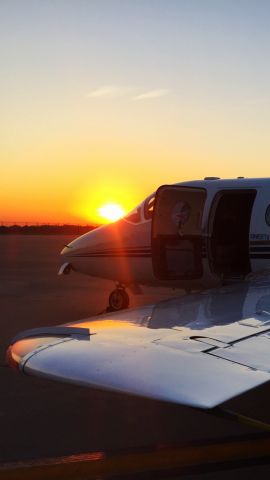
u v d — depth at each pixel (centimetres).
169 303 554
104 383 295
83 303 1437
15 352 353
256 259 1010
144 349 349
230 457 493
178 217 1070
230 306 525
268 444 521
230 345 361
